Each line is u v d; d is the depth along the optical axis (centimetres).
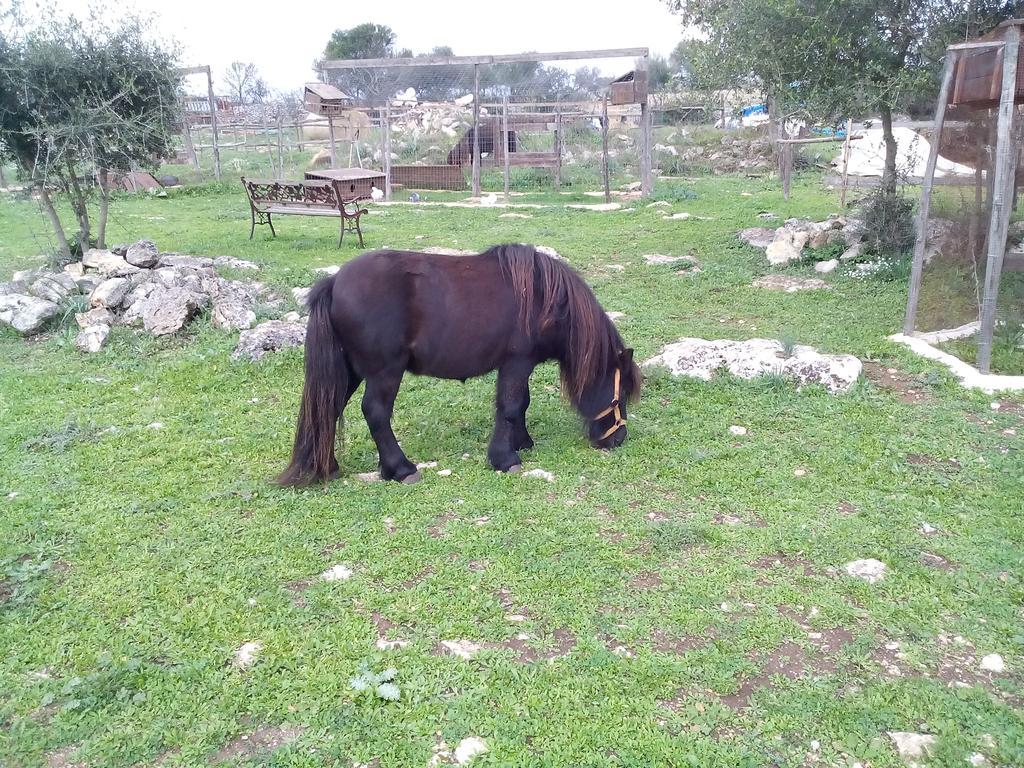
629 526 420
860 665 312
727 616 343
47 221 1517
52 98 1008
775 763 262
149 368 710
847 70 880
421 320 457
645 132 1911
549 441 551
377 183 2195
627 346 745
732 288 962
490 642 327
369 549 399
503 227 1477
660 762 262
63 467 504
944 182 867
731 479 477
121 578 376
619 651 320
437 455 529
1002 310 781
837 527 417
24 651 323
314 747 269
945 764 260
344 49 5000
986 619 340
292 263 1130
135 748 270
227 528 424
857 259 1013
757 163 2583
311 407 464
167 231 1488
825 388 618
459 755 266
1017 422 552
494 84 2247
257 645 326
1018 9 811
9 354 765
